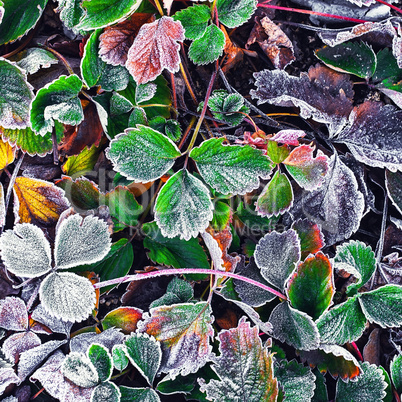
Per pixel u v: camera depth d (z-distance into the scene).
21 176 1.09
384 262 1.11
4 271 1.08
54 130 1.09
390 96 1.12
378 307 1.08
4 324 1.07
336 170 1.11
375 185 1.13
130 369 1.09
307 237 1.10
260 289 1.09
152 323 1.07
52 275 1.06
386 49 1.13
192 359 1.06
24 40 1.11
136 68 1.07
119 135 1.06
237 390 1.06
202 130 1.12
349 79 1.13
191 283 1.10
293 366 1.08
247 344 1.06
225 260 1.09
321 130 1.13
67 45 1.10
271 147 1.09
